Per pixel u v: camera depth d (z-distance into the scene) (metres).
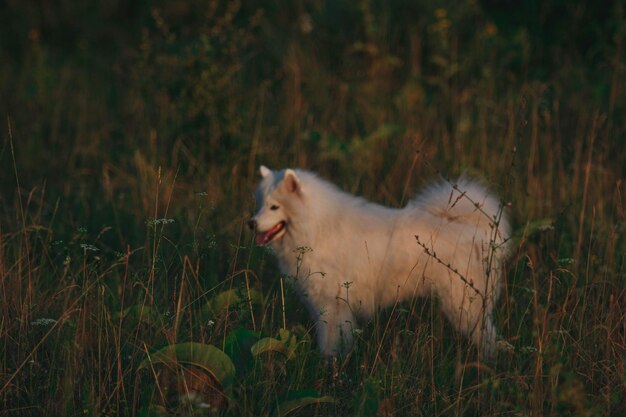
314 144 9.03
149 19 13.10
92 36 14.12
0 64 12.66
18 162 9.19
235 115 8.60
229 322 5.36
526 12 11.21
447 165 8.23
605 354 5.07
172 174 8.24
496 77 10.17
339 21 11.82
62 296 5.66
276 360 5.03
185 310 5.54
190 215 7.21
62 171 9.05
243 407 4.63
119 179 8.66
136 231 7.22
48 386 4.81
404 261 5.68
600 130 8.48
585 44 10.87
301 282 5.80
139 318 5.22
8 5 14.88
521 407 4.50
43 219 7.70
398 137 8.99
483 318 5.10
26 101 11.05
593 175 7.68
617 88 9.52
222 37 9.14
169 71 9.20
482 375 5.15
